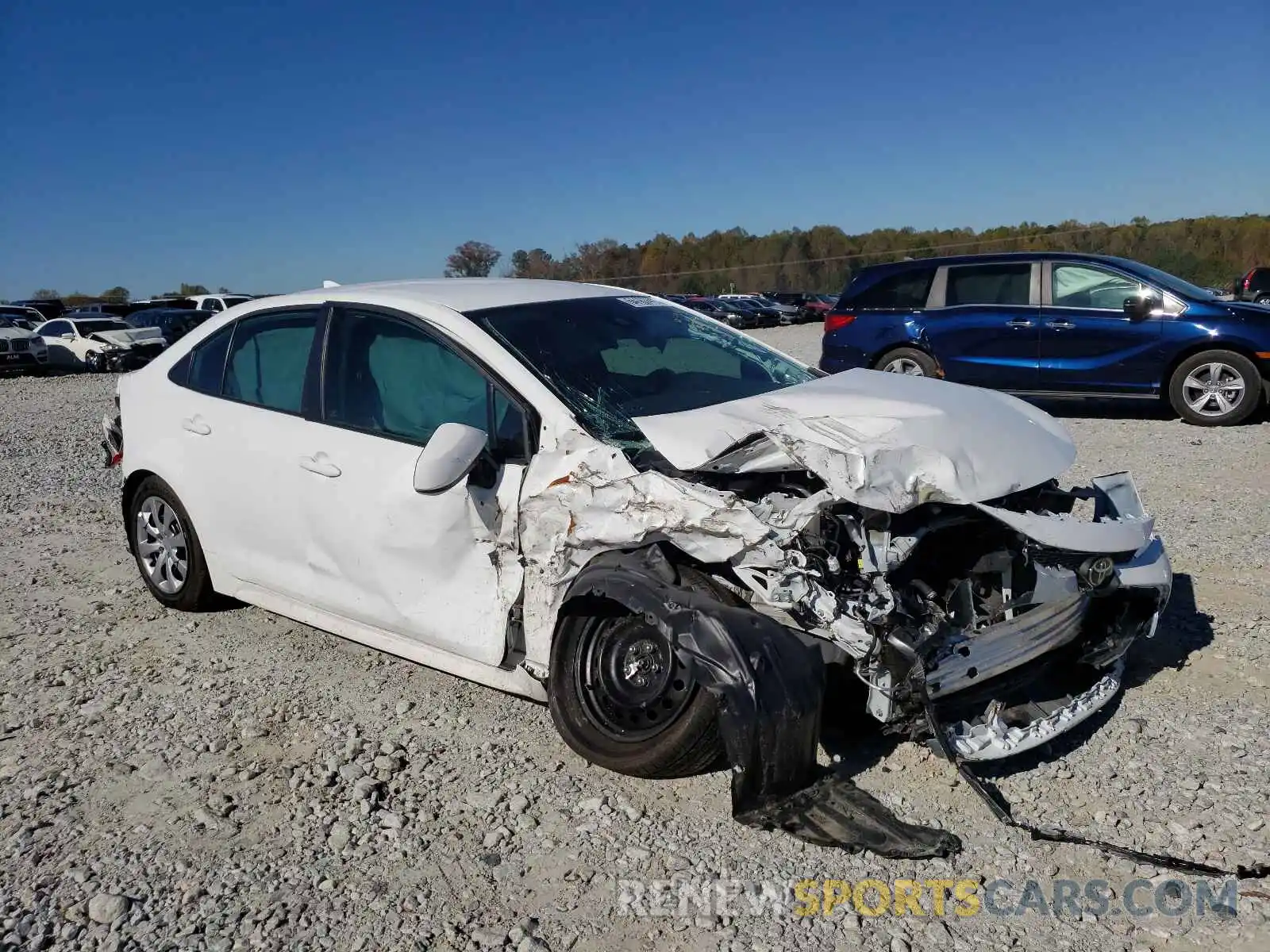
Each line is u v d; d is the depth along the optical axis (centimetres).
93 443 1162
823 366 1174
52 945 269
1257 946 254
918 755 346
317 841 312
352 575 407
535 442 355
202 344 496
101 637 489
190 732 388
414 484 335
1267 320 966
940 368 1086
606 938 266
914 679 293
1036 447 348
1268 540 577
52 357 2452
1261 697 383
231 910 281
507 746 367
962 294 1080
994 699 329
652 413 368
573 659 341
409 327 406
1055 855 293
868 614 294
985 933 263
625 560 321
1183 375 996
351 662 450
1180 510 654
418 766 355
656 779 336
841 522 303
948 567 327
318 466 413
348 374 421
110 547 657
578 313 424
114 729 392
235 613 516
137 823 326
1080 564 332
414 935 268
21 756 373
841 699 321
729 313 3856
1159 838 299
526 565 349
